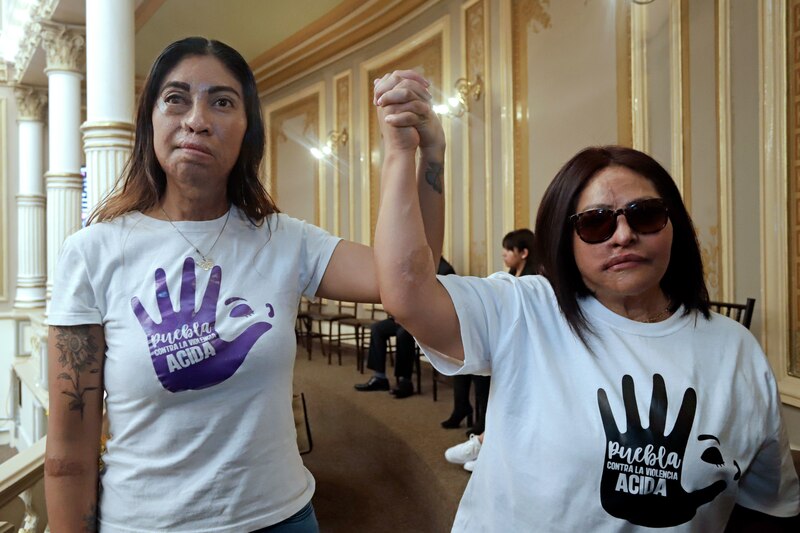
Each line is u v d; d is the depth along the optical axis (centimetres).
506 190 467
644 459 87
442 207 108
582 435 89
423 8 557
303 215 763
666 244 93
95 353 103
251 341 102
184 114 103
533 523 91
